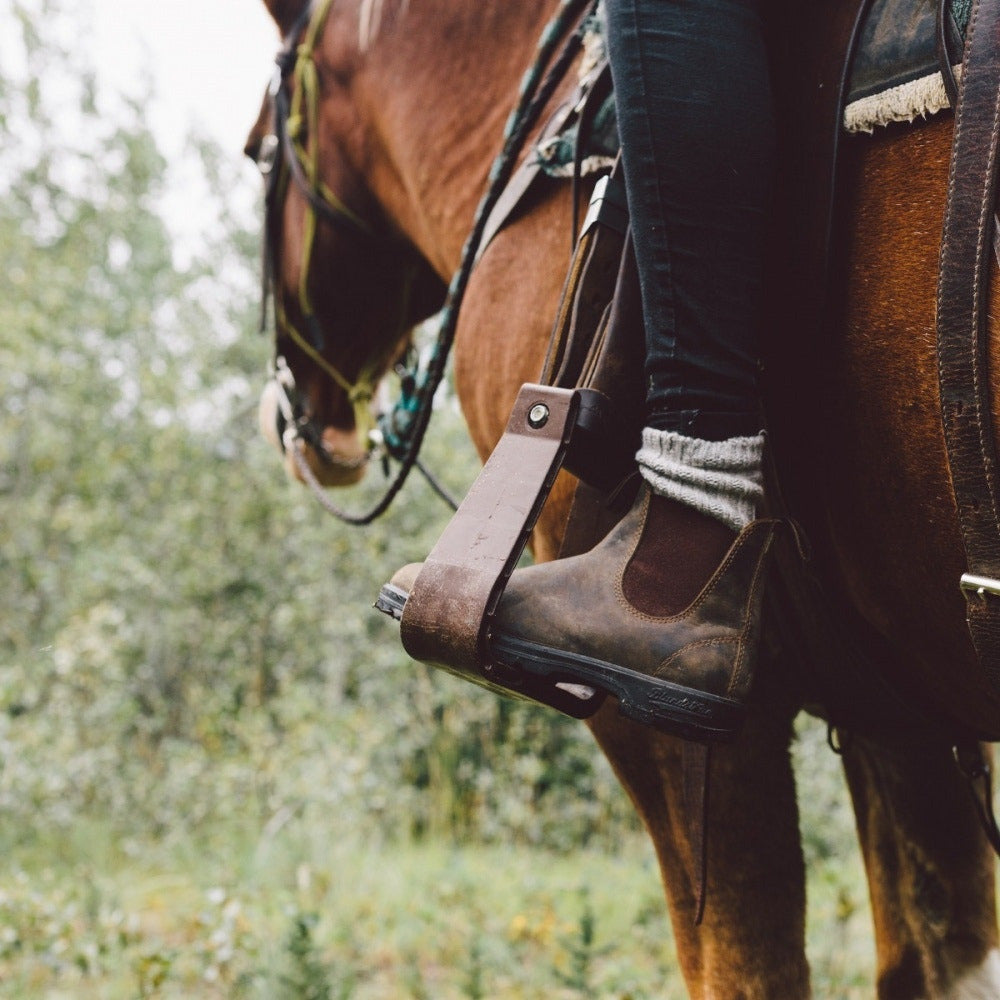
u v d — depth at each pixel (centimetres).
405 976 436
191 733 1038
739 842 154
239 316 1151
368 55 234
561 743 947
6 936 439
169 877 693
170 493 1102
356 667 1009
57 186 1263
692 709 124
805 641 150
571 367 145
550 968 427
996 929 178
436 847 798
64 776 831
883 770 182
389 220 247
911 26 122
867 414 126
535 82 182
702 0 136
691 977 160
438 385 197
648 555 131
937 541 123
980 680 132
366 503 977
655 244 133
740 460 130
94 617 932
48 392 1176
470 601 126
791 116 136
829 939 436
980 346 110
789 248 134
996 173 110
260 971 373
